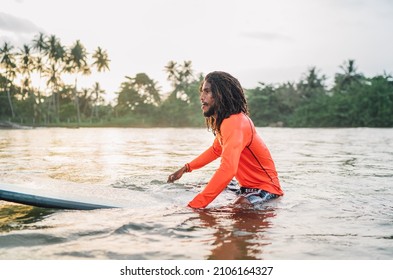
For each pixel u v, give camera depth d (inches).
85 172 166.7
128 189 118.3
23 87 2706.7
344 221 84.0
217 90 107.0
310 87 2669.8
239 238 70.3
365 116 2074.3
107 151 307.4
